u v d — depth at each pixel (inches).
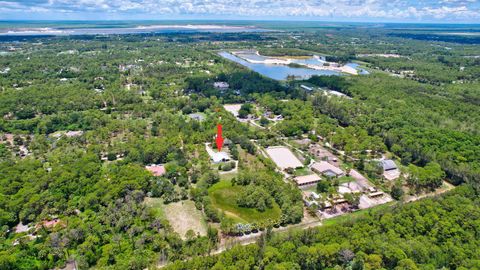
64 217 4985.2
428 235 4682.6
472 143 7372.1
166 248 4512.8
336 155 7800.2
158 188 5851.4
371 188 6304.1
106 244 4522.6
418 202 5418.3
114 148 7327.8
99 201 5374.0
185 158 7121.1
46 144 7504.9
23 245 4411.9
